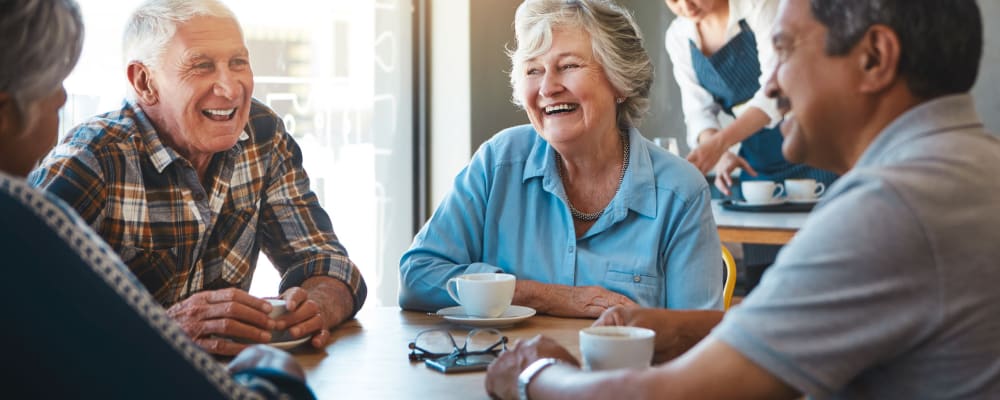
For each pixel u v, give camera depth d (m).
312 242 1.96
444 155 3.62
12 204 0.79
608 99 1.81
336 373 1.29
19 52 0.88
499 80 3.56
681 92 3.29
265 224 2.00
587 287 1.70
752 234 3.17
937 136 0.89
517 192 1.90
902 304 0.84
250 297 1.44
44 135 0.96
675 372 0.91
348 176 3.51
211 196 1.88
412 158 3.66
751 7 3.08
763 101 3.10
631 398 0.93
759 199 3.15
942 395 0.86
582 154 1.82
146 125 1.81
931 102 0.91
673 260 1.78
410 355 1.37
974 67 0.92
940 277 0.83
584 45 1.77
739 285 3.21
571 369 1.05
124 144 1.78
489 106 3.54
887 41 0.90
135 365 0.82
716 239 1.80
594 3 1.79
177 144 1.83
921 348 0.85
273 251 2.01
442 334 1.45
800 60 0.96
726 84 3.18
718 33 3.16
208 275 1.91
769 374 0.87
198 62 1.75
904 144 0.90
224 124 1.81
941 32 0.89
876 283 0.84
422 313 1.76
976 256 0.84
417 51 3.63
